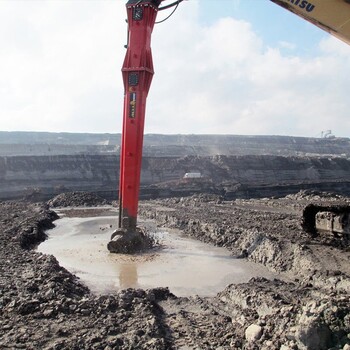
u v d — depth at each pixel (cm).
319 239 2041
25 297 1295
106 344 1005
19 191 5697
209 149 11262
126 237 2138
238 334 1099
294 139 15688
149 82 2052
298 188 5934
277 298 1231
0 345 985
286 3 1162
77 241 2473
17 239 2239
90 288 1609
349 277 1380
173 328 1149
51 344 1001
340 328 890
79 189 6069
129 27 2034
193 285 1648
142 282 1688
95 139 13288
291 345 905
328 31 1160
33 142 11700
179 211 3338
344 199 3872
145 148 10000
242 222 2625
